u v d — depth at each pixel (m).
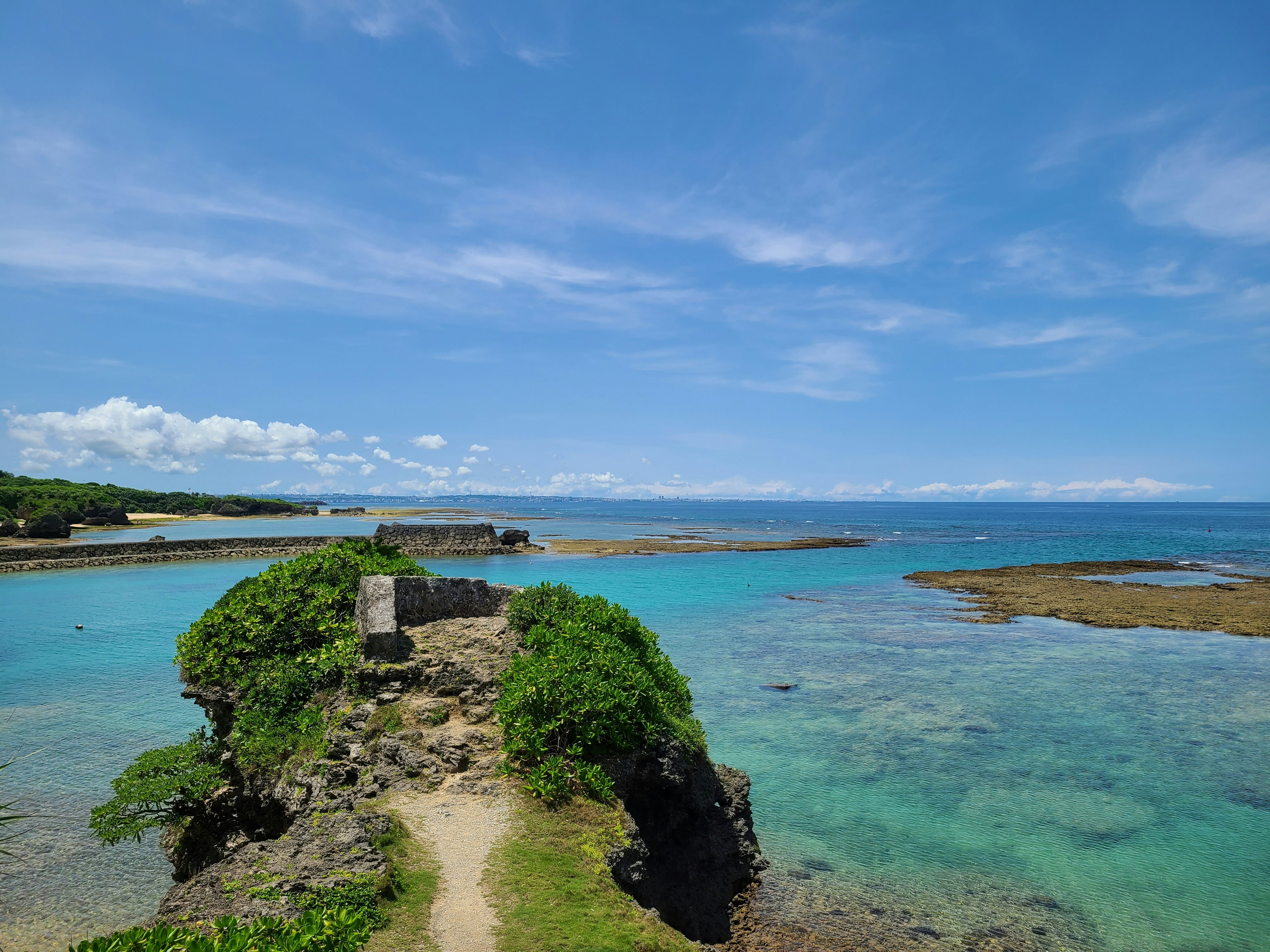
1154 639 35.34
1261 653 32.50
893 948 12.24
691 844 13.93
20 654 29.86
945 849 15.38
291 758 13.82
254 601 17.42
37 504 107.62
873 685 26.95
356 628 17.23
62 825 15.77
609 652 14.70
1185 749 20.80
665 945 8.64
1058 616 40.97
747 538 113.12
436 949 7.87
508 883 9.27
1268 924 12.85
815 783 18.52
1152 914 13.13
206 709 16.88
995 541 108.06
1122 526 169.38
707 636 35.59
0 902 12.97
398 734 13.48
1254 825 16.39
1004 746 20.91
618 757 12.95
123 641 32.28
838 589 52.44
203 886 8.91
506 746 12.73
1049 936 12.52
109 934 12.13
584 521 175.50
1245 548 94.25
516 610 17.52
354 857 9.22
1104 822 16.48
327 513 195.00
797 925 12.95
